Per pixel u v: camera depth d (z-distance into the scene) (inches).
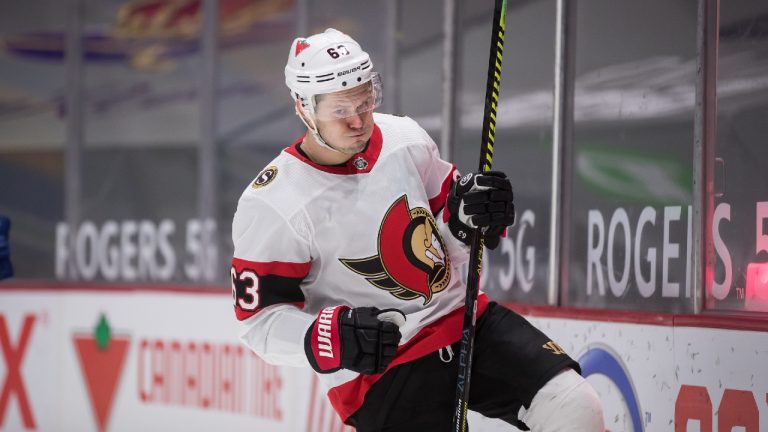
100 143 508.4
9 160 532.7
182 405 450.0
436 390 207.9
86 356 484.7
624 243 305.9
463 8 362.0
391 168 204.4
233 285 205.6
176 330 453.4
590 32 319.6
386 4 391.5
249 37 461.4
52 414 494.6
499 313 213.0
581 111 320.8
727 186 274.4
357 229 200.8
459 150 363.6
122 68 502.3
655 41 299.7
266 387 414.0
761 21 269.6
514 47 344.5
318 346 192.7
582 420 193.0
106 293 478.9
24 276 527.5
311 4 427.2
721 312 272.5
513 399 203.8
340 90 191.5
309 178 201.6
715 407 261.6
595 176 315.9
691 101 289.7
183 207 484.7
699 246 276.8
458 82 363.6
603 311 297.0
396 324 193.3
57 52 521.3
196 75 481.7
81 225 512.7
